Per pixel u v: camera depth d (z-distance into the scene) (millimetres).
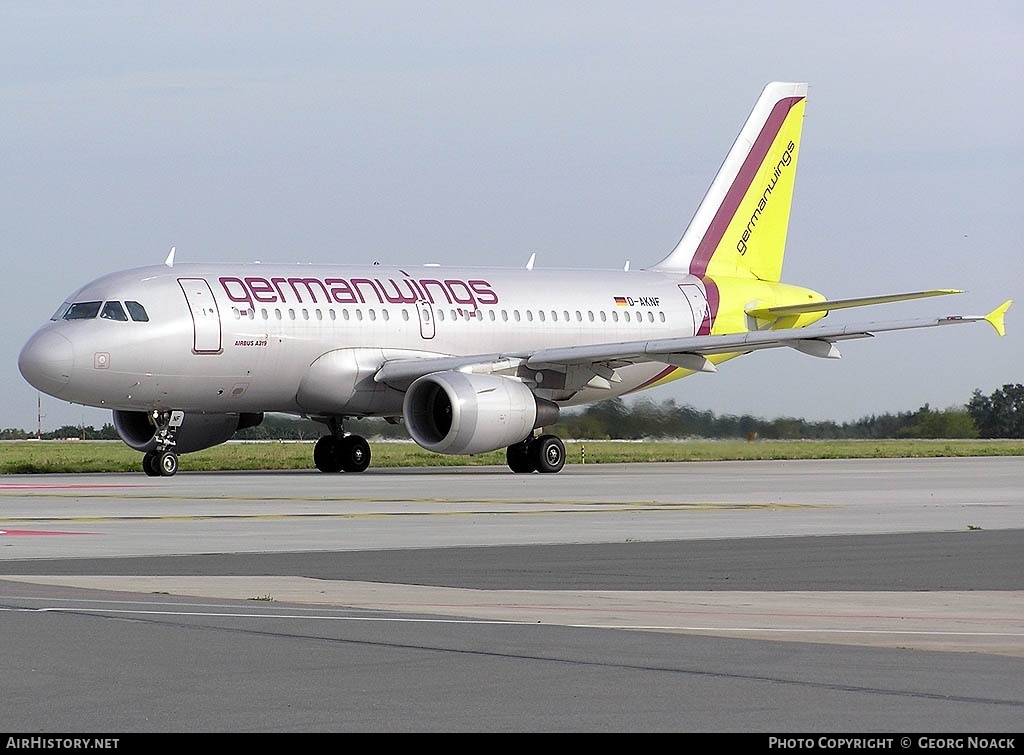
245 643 40531
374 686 34656
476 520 86438
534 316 160750
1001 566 61906
